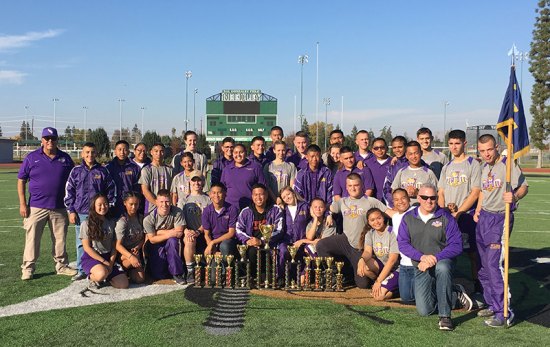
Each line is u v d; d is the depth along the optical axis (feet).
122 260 20.74
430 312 16.55
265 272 21.47
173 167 26.76
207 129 171.22
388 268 18.49
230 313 16.62
